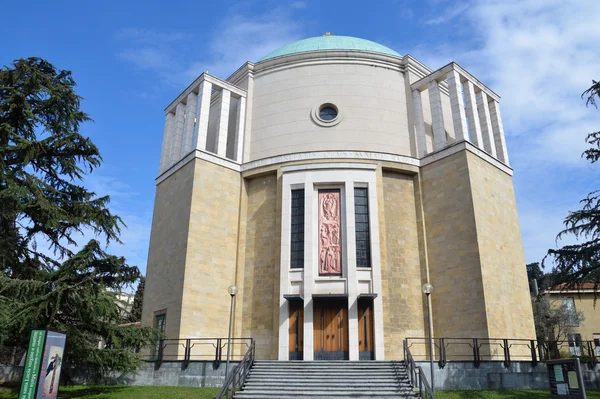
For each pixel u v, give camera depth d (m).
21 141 21.56
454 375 20.08
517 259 28.06
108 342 18.83
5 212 20.83
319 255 26.25
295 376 19.62
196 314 25.80
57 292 16.78
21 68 23.88
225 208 28.73
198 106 30.39
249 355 21.03
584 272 23.09
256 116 31.50
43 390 13.02
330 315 25.27
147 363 21.56
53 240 23.31
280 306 25.55
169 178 30.75
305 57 31.67
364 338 24.75
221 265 27.56
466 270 25.16
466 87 30.28
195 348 25.22
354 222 26.42
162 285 28.00
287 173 28.08
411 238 27.62
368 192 27.20
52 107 24.67
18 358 25.25
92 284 17.36
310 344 24.52
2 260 21.36
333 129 29.72
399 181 28.66
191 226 27.02
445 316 25.41
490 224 26.66
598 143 23.28
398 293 26.22
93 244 17.75
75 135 22.89
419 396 17.17
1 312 16.66
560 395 13.37
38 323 16.89
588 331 43.97
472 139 29.08
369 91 30.67
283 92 31.20
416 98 30.88
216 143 30.27
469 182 26.20
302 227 26.98
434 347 25.31
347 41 34.62
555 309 42.28
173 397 18.44
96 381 21.22
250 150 30.88
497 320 24.44
